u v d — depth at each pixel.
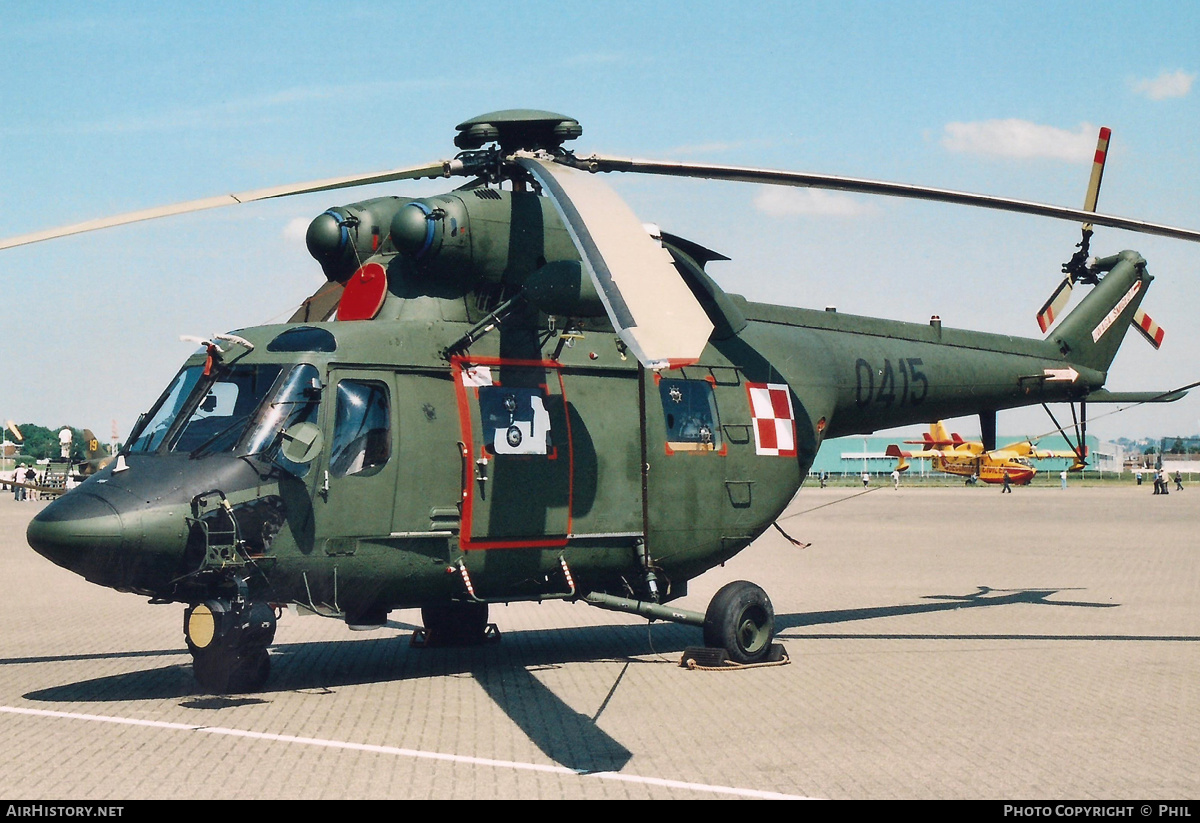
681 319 7.77
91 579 9.12
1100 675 10.73
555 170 9.77
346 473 9.69
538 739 8.16
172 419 9.80
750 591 11.34
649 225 10.70
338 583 9.73
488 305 10.92
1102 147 14.70
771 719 8.85
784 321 13.20
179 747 7.88
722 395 12.11
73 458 13.75
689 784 7.00
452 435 10.25
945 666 11.26
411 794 6.74
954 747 7.95
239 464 9.30
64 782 7.00
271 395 9.61
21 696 9.74
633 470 11.32
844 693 9.91
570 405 11.00
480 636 12.64
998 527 34.34
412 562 10.02
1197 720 8.81
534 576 10.76
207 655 9.44
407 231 10.26
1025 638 13.08
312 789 6.85
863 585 18.81
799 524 36.81
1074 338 15.80
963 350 14.56
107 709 9.16
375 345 10.02
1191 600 16.45
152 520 8.91
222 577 9.22
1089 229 15.15
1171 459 154.88
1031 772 7.30
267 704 9.38
